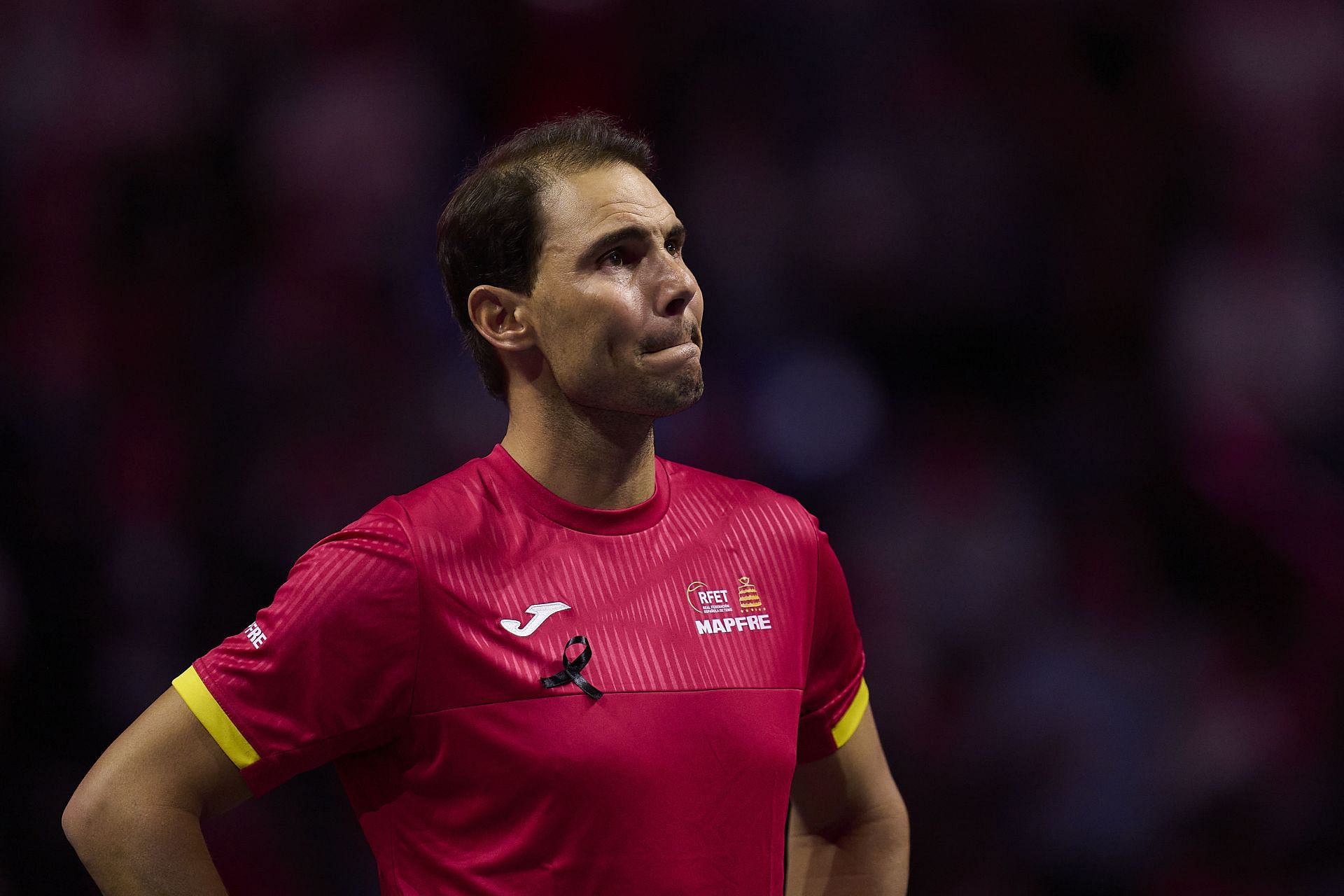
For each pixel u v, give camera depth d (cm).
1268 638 2414
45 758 2016
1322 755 2267
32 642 2080
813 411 2645
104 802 728
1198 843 2194
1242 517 2522
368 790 786
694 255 2792
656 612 774
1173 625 2408
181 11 2653
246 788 744
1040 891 2169
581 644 746
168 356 2406
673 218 796
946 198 2811
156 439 2320
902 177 2831
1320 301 2738
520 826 729
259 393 2398
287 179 2586
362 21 2770
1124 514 2562
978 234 2791
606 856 722
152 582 2178
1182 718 2294
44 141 2520
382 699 740
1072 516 2542
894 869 912
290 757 739
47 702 2053
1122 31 2892
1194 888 2155
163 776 731
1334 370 2686
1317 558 2484
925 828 2191
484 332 812
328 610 733
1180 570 2522
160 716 744
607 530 795
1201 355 2681
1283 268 2769
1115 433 2647
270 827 1995
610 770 723
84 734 2053
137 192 2527
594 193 775
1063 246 2780
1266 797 2219
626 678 745
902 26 2925
